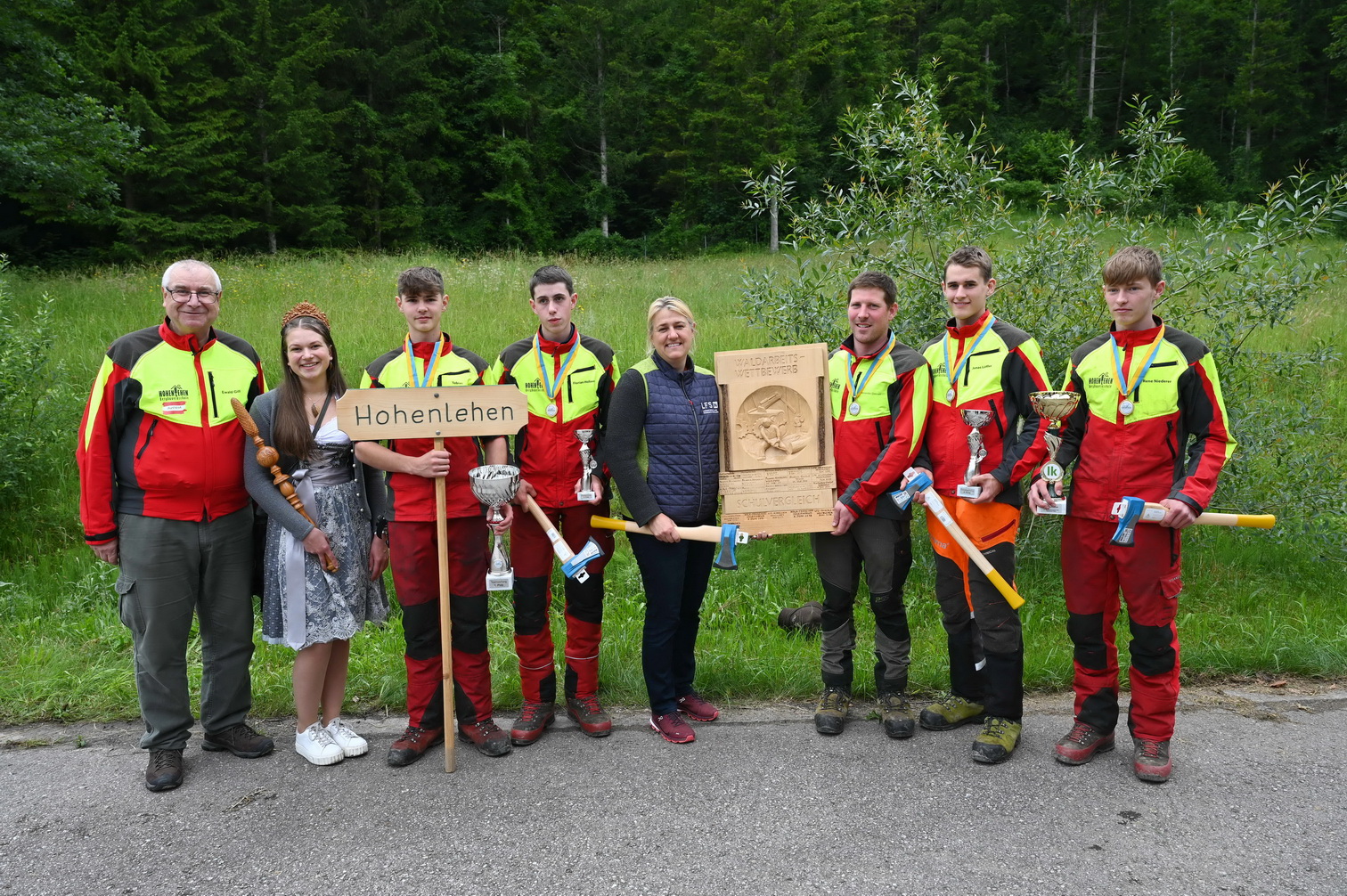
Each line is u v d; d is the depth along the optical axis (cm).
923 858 294
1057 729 399
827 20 3844
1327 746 378
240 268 1582
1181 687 450
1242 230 599
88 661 482
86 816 329
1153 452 352
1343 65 4266
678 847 303
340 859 298
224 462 367
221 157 2616
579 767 365
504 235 3597
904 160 629
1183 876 282
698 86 3900
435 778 357
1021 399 372
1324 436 723
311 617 362
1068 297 589
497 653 487
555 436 392
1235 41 4734
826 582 400
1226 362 598
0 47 1719
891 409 381
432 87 3538
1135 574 349
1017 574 595
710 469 387
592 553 365
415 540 371
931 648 490
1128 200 621
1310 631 505
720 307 1277
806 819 320
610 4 4022
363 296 1316
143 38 2652
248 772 364
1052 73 5150
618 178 3950
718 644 505
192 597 366
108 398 352
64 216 2225
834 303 627
